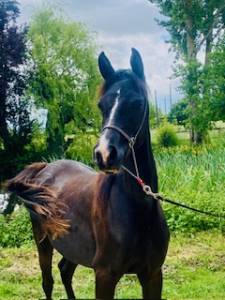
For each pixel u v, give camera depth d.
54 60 34.12
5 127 33.94
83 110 33.69
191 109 33.12
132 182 4.65
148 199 4.68
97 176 5.42
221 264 9.46
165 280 8.53
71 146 33.94
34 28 34.66
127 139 4.48
